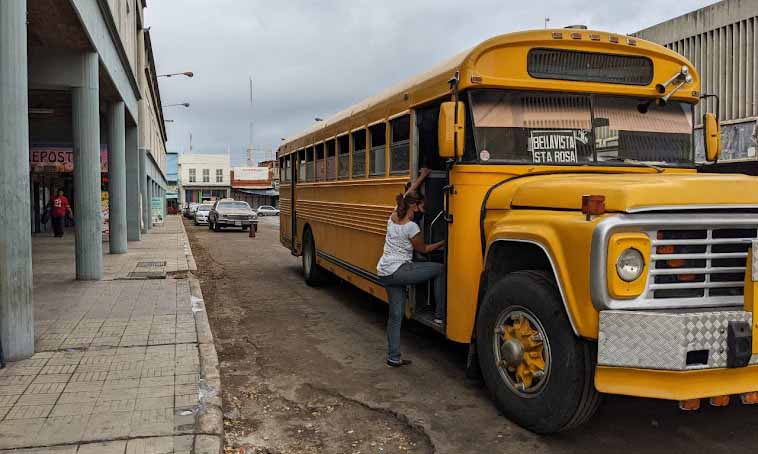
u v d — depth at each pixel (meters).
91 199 11.11
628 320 3.77
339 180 9.48
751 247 3.75
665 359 3.69
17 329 6.01
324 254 10.45
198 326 7.46
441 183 6.61
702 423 4.73
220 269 14.59
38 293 9.76
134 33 21.02
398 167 7.02
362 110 8.30
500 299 4.75
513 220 4.79
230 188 91.06
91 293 9.78
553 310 4.24
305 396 5.55
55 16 9.02
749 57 11.48
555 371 4.23
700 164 6.09
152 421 4.51
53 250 16.86
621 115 5.79
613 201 3.96
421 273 6.05
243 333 7.98
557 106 5.61
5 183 5.91
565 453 4.25
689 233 3.99
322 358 6.78
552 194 4.52
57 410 4.70
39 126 20.66
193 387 5.27
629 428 4.65
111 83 13.59
